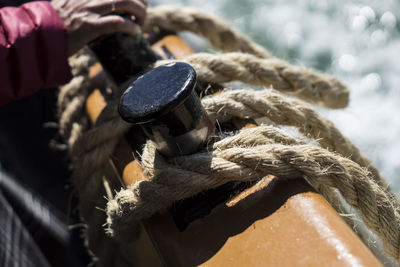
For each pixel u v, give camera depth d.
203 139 0.91
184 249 0.90
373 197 0.93
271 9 3.12
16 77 1.07
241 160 0.90
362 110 2.59
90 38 1.07
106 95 1.14
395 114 2.55
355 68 2.81
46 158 1.47
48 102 1.46
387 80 2.73
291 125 1.02
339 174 0.91
